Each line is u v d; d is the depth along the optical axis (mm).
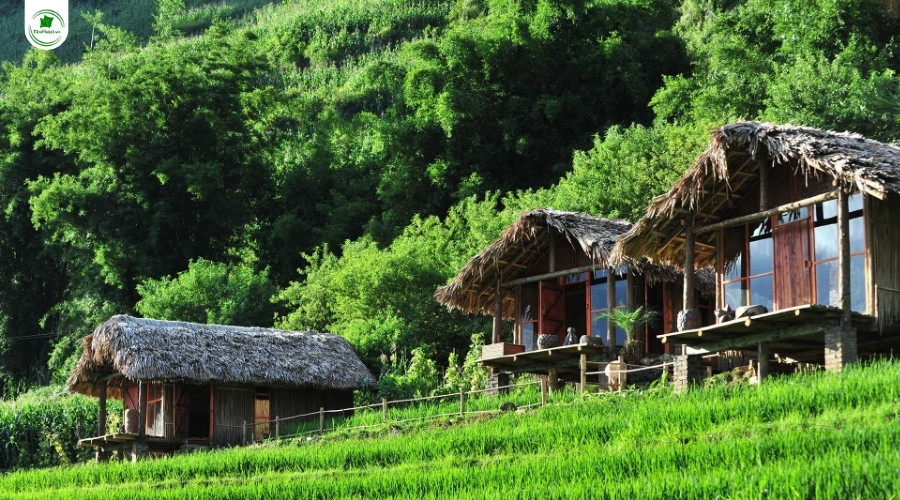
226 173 53188
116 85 52125
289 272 51219
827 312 20219
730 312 22031
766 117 38625
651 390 22906
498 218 40094
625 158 39000
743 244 23016
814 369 21578
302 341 33125
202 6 99188
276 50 82000
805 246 21844
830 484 12344
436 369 34094
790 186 22109
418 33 78875
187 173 49906
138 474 24312
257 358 31453
